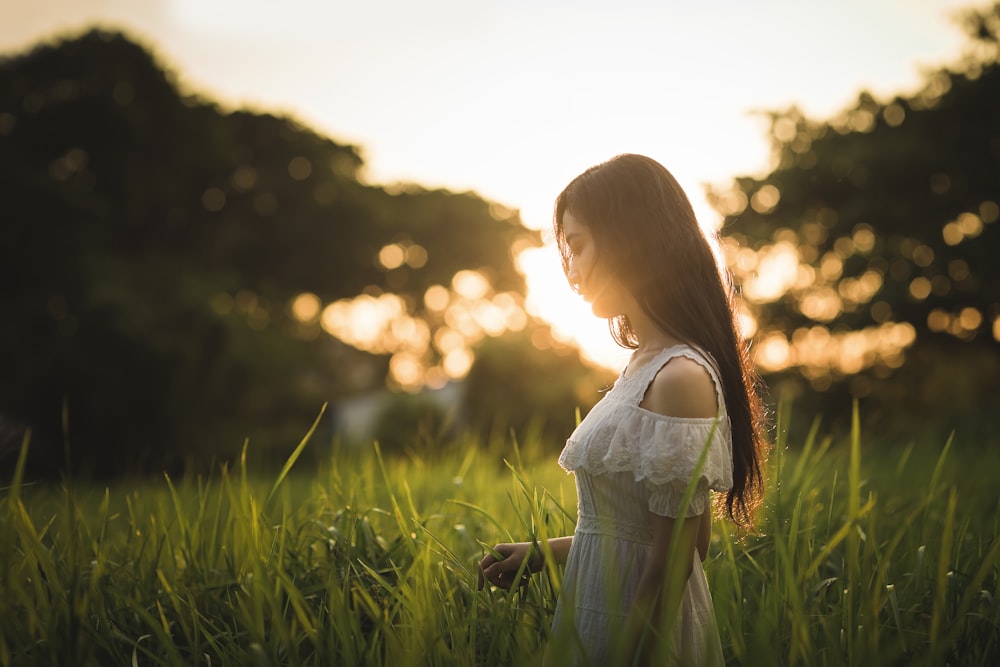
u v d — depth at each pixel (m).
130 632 2.26
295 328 32.59
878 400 21.17
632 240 1.81
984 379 21.33
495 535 3.29
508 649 1.98
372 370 36.66
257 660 1.84
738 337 1.95
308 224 33.22
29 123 28.11
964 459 5.59
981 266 21.06
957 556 2.47
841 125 23.92
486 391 18.62
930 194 22.39
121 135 28.33
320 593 2.38
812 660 1.77
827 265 22.98
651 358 1.81
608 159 1.91
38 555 2.20
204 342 25.83
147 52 28.94
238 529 2.63
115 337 24.56
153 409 24.70
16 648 1.97
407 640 1.94
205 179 31.31
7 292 26.56
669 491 1.69
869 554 2.00
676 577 1.64
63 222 27.06
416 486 4.00
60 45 28.31
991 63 22.09
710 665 1.67
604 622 1.78
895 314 21.59
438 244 35.78
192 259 31.44
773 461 2.75
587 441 1.82
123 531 3.22
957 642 2.10
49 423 24.78
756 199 23.81
